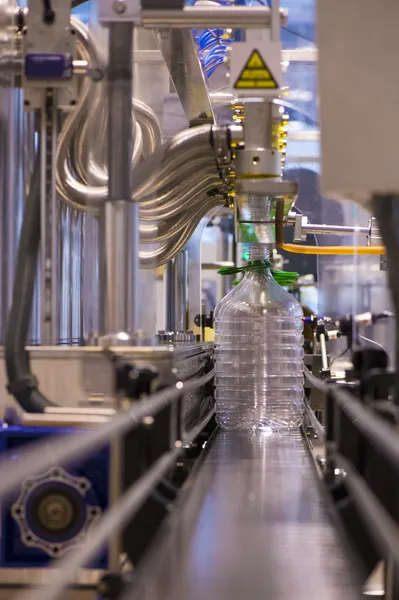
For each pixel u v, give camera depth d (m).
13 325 2.13
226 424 3.39
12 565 1.91
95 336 2.35
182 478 2.45
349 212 4.08
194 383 2.45
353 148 1.82
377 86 1.81
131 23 2.32
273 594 1.38
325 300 4.68
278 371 3.38
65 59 2.38
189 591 1.40
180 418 2.16
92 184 2.74
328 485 2.07
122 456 1.87
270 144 2.61
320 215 4.47
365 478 1.80
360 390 1.84
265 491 2.11
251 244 3.33
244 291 3.43
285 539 1.70
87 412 2.03
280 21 2.36
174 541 1.69
